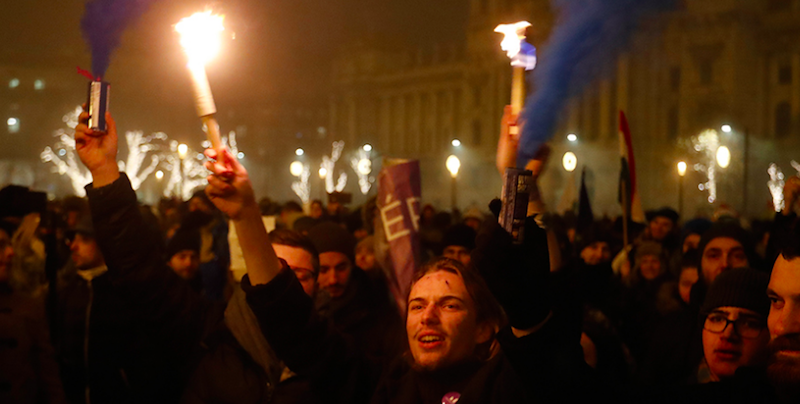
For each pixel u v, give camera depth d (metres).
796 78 72.88
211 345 4.21
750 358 3.39
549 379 1.94
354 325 5.84
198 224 10.33
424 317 3.26
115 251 3.81
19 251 6.14
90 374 5.40
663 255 8.38
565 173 40.16
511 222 1.86
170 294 4.07
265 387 4.02
